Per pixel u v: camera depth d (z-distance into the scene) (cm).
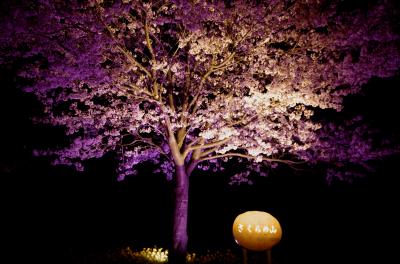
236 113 1022
